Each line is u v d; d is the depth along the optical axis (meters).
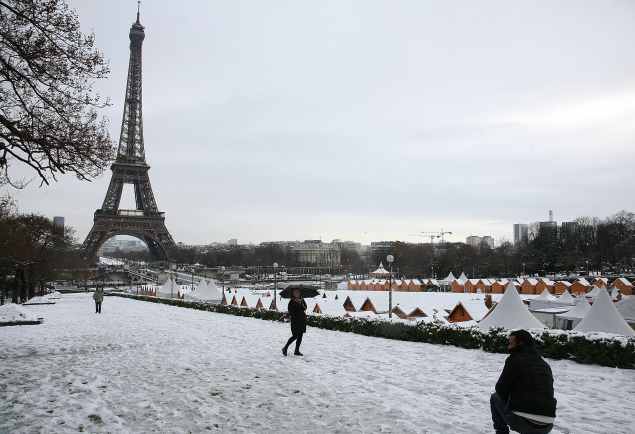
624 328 21.28
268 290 106.44
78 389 12.41
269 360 16.77
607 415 10.08
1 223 54.53
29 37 16.20
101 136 18.14
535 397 6.90
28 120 16.59
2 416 9.97
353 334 24.50
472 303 47.41
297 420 9.80
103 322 32.97
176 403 11.08
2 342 22.25
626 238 148.50
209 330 26.94
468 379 13.55
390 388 12.44
